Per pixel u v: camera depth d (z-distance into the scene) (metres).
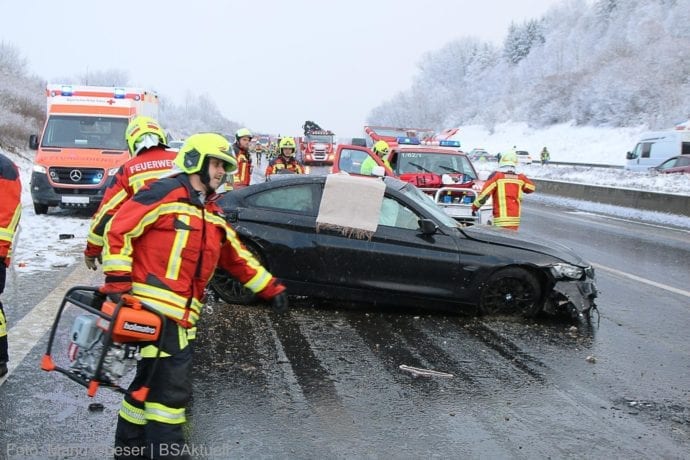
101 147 14.08
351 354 5.75
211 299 7.30
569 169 37.03
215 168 3.35
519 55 120.25
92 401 4.54
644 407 4.85
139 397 3.23
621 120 72.31
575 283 6.96
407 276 6.88
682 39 72.38
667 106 65.44
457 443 4.18
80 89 14.88
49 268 8.67
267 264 7.01
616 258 11.28
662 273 10.01
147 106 15.91
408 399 4.84
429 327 6.65
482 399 4.89
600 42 98.94
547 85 87.38
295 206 7.16
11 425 4.14
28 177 22.81
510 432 4.36
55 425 4.16
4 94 37.09
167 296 3.28
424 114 114.88
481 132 93.75
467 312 7.05
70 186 13.38
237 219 7.08
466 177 12.34
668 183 25.42
